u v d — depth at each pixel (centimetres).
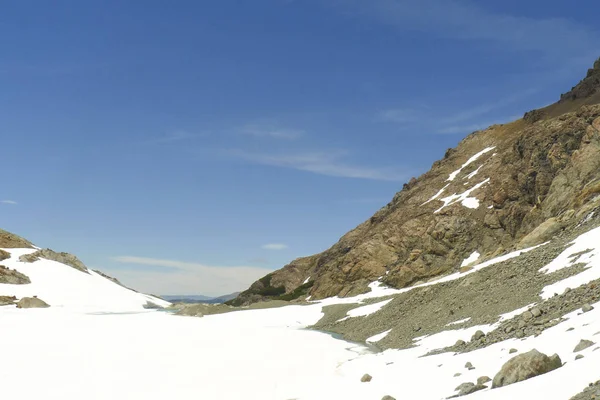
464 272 6378
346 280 10038
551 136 8394
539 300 3278
